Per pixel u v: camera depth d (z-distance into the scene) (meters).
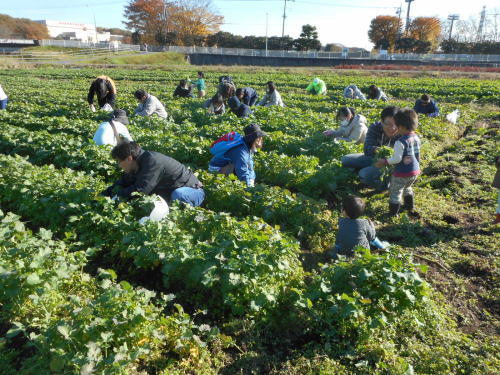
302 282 4.40
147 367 3.42
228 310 4.19
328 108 15.34
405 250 5.48
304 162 7.52
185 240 4.46
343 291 4.04
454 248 5.52
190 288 4.43
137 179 5.45
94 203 5.48
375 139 7.32
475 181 7.90
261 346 3.79
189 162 8.40
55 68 44.28
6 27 89.38
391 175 6.38
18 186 5.93
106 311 3.35
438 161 9.23
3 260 3.82
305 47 82.00
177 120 13.05
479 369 3.44
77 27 106.31
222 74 37.50
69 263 4.24
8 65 42.72
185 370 3.41
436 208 6.70
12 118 11.59
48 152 8.15
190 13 87.81
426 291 4.08
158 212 5.12
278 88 25.50
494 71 42.00
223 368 3.54
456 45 74.62
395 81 29.55
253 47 87.19
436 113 13.13
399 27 89.31
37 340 3.15
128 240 4.52
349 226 5.03
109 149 7.76
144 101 11.71
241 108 11.35
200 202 5.97
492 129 12.30
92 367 2.91
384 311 3.94
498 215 5.93
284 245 4.34
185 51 74.88
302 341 3.88
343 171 7.43
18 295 3.66
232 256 4.21
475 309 4.34
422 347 3.72
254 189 6.13
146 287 4.61
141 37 89.88
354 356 3.61
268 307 4.00
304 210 5.90
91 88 12.50
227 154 6.72
